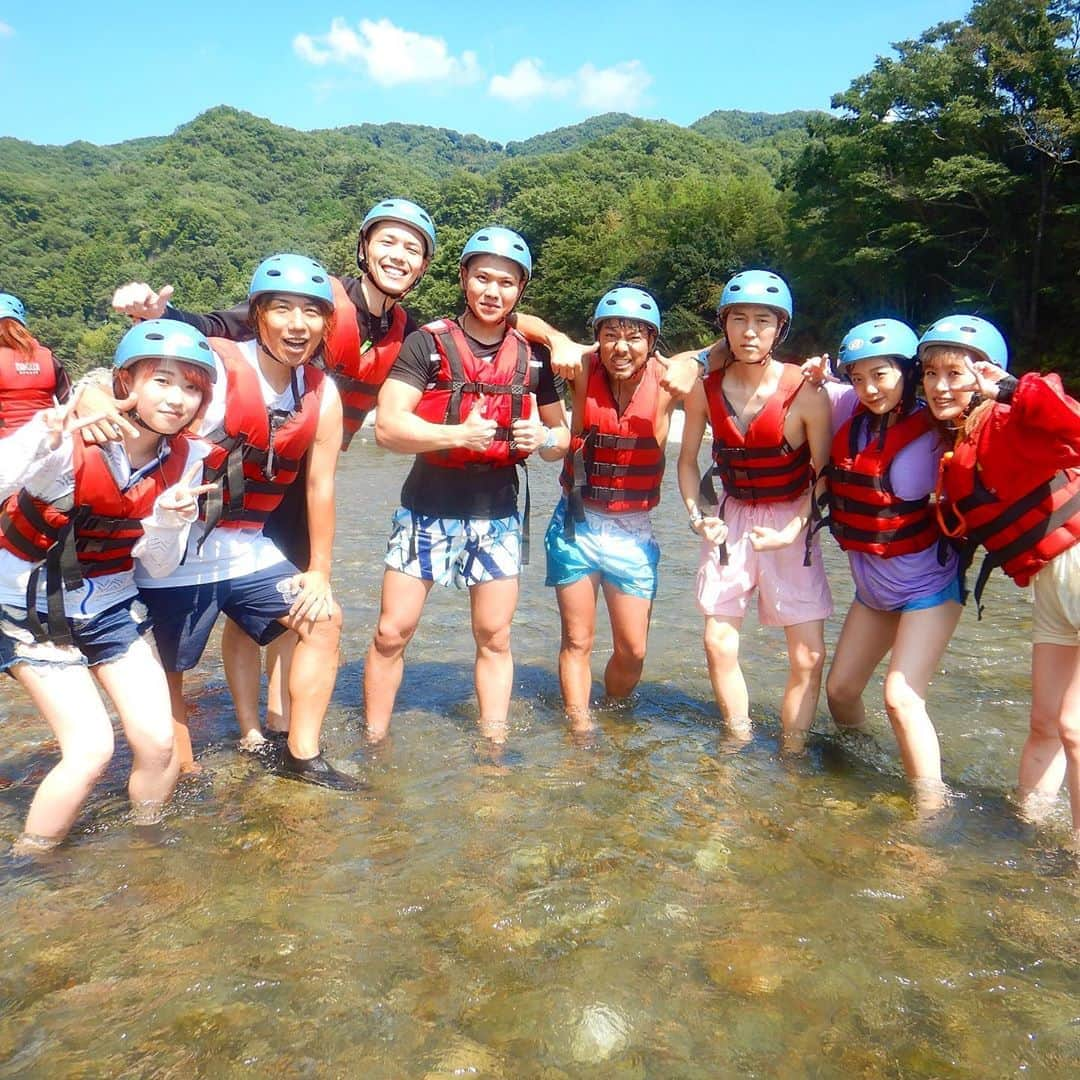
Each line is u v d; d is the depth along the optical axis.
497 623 4.66
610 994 2.70
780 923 3.06
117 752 4.39
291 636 4.69
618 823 3.76
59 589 3.40
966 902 3.21
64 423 3.18
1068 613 3.77
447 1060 2.43
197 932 2.96
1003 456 3.75
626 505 4.87
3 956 2.83
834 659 4.75
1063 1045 2.53
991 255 32.50
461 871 3.35
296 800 3.92
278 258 3.79
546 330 4.70
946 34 32.56
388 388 4.35
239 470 3.85
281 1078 2.36
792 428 4.53
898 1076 2.41
